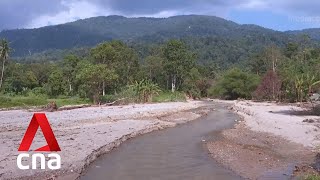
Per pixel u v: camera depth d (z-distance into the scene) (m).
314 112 50.50
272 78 87.75
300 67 94.81
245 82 107.94
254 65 132.25
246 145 26.16
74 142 24.41
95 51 98.75
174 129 35.84
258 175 17.41
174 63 125.69
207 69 152.25
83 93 87.31
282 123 38.22
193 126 38.62
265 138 29.38
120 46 109.19
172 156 21.92
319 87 73.50
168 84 130.38
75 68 109.75
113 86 95.50
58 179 15.91
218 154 22.53
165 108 60.41
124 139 27.94
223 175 17.38
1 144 23.22
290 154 22.67
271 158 21.36
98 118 41.91
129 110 54.78
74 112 50.88
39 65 146.00
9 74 118.06
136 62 116.12
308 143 26.19
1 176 15.68
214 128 36.69
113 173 17.64
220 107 70.56
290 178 16.69
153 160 20.70
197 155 22.23
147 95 81.06
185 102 85.06
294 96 77.69
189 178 16.81
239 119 46.09
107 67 89.06
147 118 44.09
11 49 104.81
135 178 16.75
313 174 16.86
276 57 120.12
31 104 70.31
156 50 162.75
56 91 111.69
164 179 16.62
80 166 18.06
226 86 109.88
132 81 103.69
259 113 50.91
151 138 29.42
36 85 127.12
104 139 26.25
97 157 21.19
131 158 21.22
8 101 69.81
